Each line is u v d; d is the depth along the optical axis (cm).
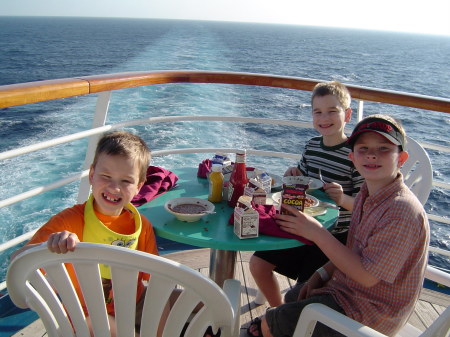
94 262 102
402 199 138
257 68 4878
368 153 146
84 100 2453
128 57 5144
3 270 870
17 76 3994
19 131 1917
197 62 4806
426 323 209
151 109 2028
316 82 266
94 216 145
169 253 261
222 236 147
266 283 199
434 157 1919
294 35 17225
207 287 103
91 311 110
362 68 6178
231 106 2325
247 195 166
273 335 158
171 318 110
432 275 150
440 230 1270
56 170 1337
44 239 134
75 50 6191
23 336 186
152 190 180
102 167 142
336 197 187
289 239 148
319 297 151
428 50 13488
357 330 115
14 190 1198
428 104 240
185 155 1425
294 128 2036
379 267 135
